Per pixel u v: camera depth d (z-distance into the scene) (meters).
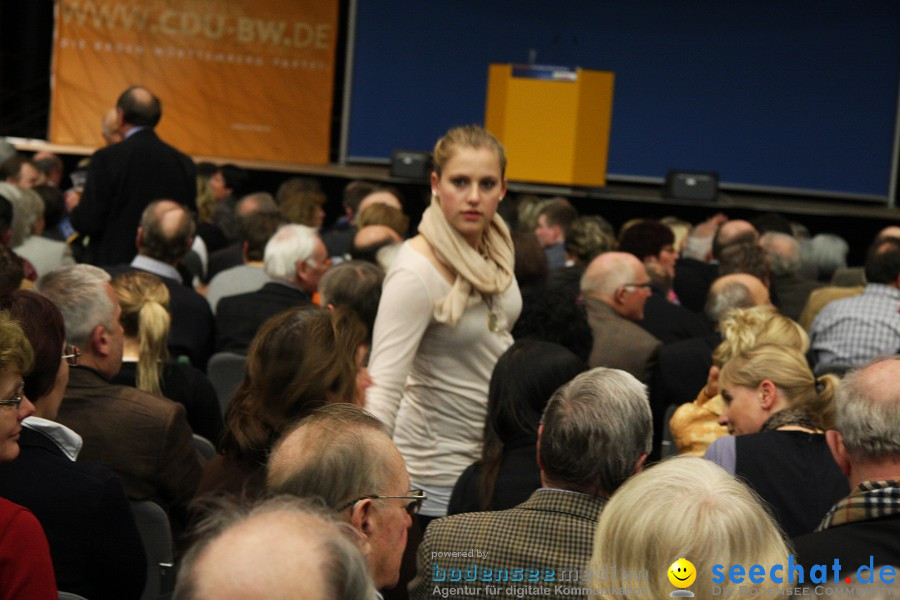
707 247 7.38
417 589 2.14
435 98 12.56
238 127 12.20
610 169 12.62
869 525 1.99
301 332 2.43
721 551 1.50
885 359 2.13
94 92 11.97
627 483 1.61
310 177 12.08
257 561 1.11
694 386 4.12
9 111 12.82
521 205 7.94
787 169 12.49
